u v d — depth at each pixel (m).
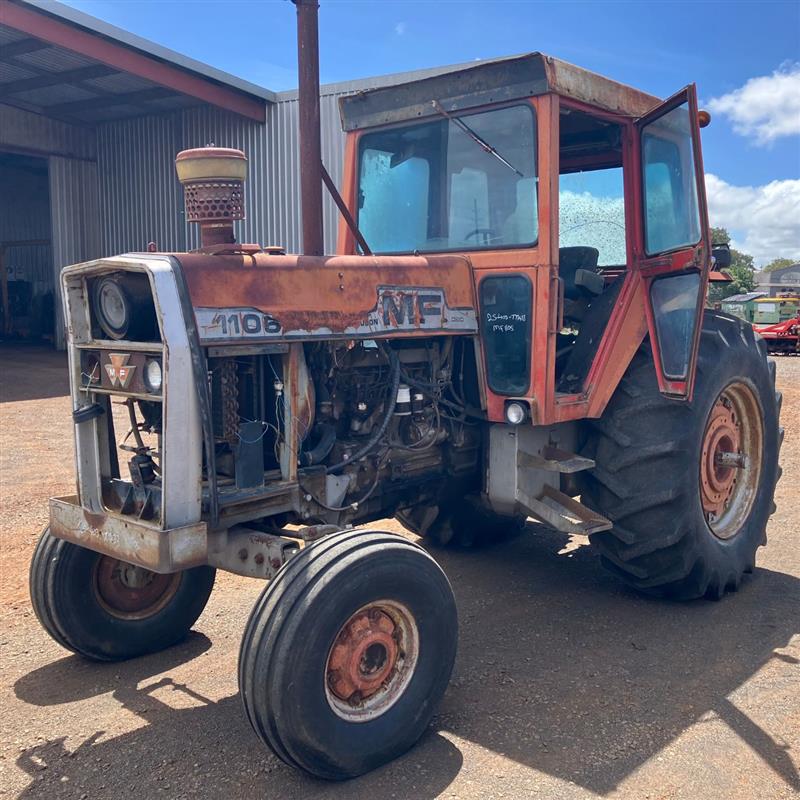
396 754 2.98
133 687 3.55
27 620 4.23
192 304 2.93
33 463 7.78
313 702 2.71
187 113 18.05
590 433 4.39
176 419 2.88
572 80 3.86
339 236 4.67
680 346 4.00
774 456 5.06
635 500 4.19
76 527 3.28
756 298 31.59
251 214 17.03
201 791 2.79
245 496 3.15
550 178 3.75
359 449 3.61
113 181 19.45
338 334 3.34
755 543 4.81
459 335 3.94
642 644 3.97
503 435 4.07
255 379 3.28
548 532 5.91
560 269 4.95
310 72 4.17
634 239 4.39
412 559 3.02
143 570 3.76
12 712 3.32
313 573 2.80
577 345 4.31
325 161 14.82
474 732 3.17
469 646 3.96
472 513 5.22
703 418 4.30
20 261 23.88
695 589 4.41
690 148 3.95
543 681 3.58
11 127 18.11
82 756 3.00
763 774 2.87
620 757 2.98
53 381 14.09
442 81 4.07
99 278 3.15
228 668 3.75
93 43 13.80
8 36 13.81
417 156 4.28
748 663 3.75
